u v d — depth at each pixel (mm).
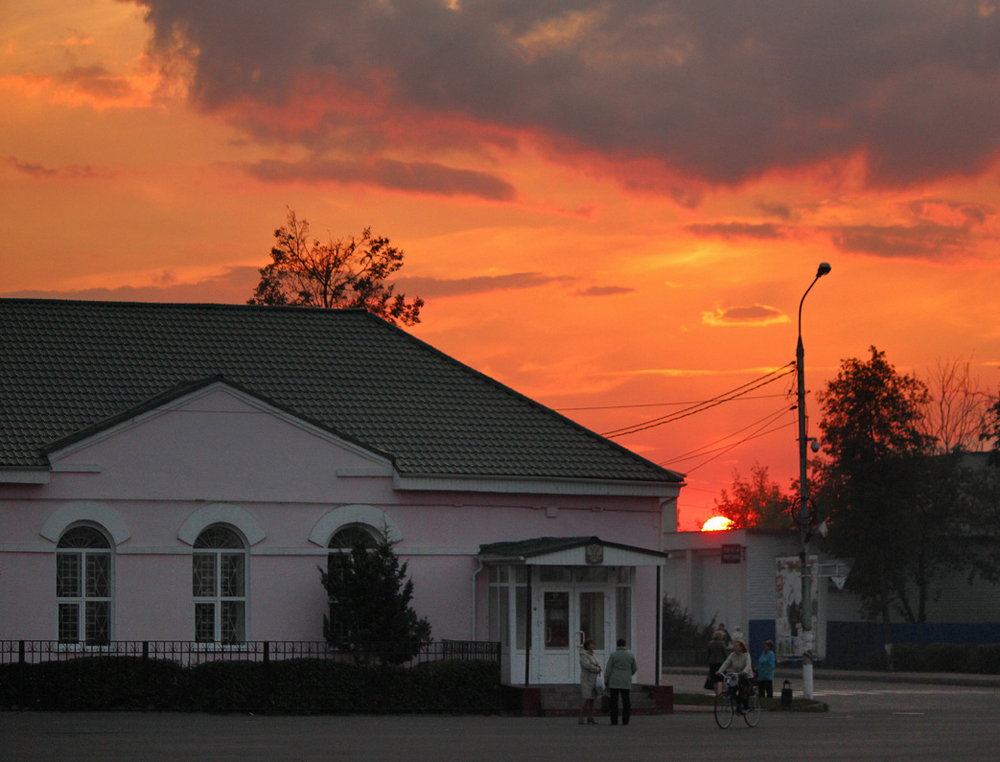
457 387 32406
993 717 27844
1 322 30375
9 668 24438
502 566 28969
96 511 26641
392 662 26984
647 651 30734
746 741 21281
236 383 27938
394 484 28844
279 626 27719
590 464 30766
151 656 26516
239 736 20578
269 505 27984
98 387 28797
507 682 28344
